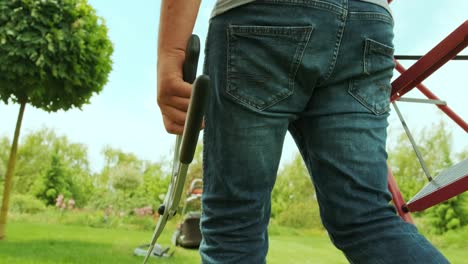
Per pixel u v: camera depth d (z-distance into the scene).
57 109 4.08
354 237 0.67
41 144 9.75
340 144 0.68
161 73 0.60
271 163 0.66
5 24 3.59
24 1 3.57
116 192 8.04
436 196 0.89
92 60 3.93
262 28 0.63
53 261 2.81
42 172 9.21
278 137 0.66
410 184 6.53
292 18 0.63
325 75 0.65
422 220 6.22
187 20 0.61
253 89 0.65
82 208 8.53
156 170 9.52
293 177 8.52
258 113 0.64
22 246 3.48
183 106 0.59
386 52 0.69
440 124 6.61
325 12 0.63
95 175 10.08
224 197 0.67
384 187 0.70
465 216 5.96
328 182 0.69
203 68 0.71
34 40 3.57
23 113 3.98
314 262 3.61
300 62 0.63
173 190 0.66
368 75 0.68
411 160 6.68
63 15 3.75
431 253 0.62
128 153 10.84
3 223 3.90
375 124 0.70
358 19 0.65
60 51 3.67
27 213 7.62
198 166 8.13
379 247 0.65
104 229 5.99
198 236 3.89
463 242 5.61
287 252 4.20
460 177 0.86
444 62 0.81
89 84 3.99
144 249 3.61
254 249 0.67
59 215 7.19
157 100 0.62
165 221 0.74
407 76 0.83
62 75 3.72
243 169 0.65
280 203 8.35
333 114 0.68
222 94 0.66
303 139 0.74
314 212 7.96
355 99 0.68
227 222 0.68
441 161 6.52
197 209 5.98
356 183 0.67
